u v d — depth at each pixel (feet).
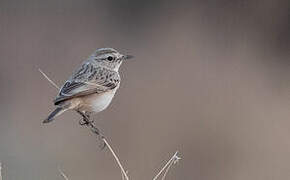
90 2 77.56
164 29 76.95
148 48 74.69
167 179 56.08
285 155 57.88
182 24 77.00
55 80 66.18
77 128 58.44
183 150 57.82
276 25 77.87
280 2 77.77
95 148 57.06
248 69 70.13
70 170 55.16
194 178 57.11
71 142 57.62
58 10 76.18
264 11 78.18
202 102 61.87
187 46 72.69
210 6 78.59
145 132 58.23
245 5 78.33
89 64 33.86
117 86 33.86
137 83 64.80
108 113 59.41
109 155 56.18
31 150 57.57
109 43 75.92
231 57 71.67
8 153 57.21
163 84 64.28
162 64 69.67
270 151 58.34
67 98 31.35
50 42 72.95
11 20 73.87
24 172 55.06
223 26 76.74
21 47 71.15
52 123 58.80
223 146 58.39
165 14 78.33
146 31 77.20
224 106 61.46
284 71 71.51
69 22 76.07
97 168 55.57
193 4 78.95
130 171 55.47
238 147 58.49
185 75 66.28
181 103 61.67
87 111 32.45
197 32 75.51
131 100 61.46
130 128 58.59
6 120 61.31
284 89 66.23
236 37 75.87
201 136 58.75
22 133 59.52
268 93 65.51
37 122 60.49
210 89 64.08
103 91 32.76
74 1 77.00
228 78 66.69
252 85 66.54
